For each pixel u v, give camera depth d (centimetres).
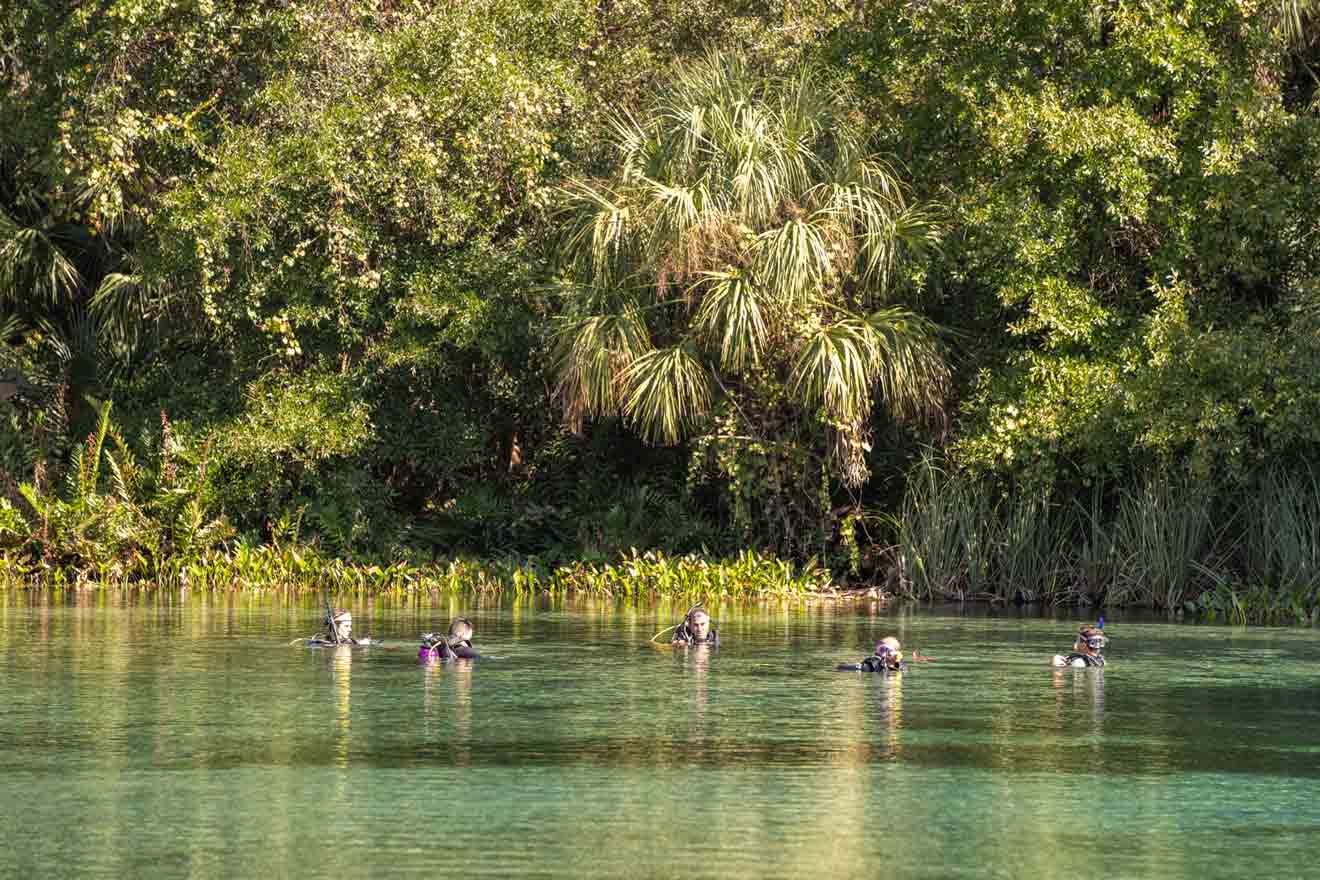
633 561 5388
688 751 2162
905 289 5344
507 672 3041
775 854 1602
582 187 5347
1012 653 3462
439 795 1873
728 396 5378
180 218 5559
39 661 3188
